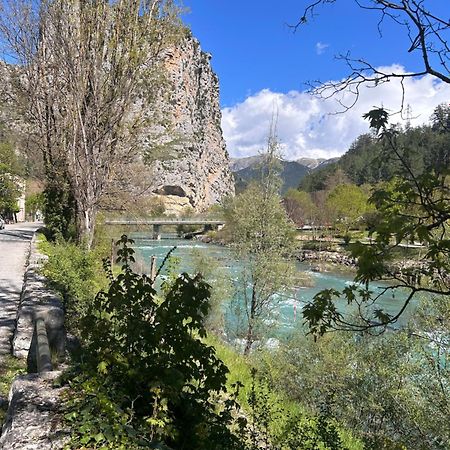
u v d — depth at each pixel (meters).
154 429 3.09
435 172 2.53
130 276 3.96
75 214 17.00
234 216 21.00
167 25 14.36
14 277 13.03
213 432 3.74
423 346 11.47
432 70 2.62
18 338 6.56
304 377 13.39
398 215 2.64
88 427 2.87
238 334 19.23
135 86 14.32
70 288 8.06
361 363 12.82
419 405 11.16
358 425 12.20
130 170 16.64
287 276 19.66
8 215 54.31
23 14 15.20
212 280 18.81
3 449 2.68
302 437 6.48
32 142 17.83
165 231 88.44
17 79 16.05
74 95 13.91
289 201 68.00
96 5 13.70
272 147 20.88
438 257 2.72
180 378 3.39
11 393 3.52
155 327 3.64
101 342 3.68
